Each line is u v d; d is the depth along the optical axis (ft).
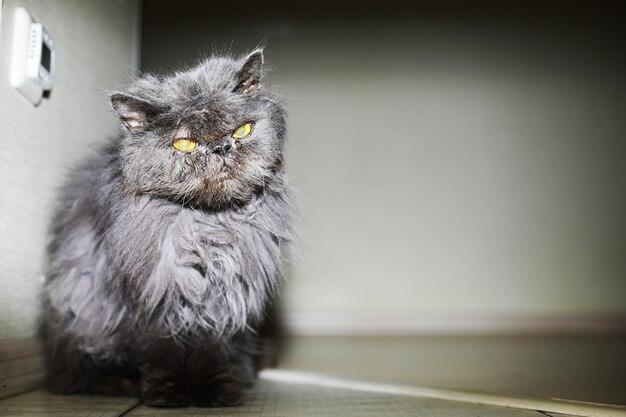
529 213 4.63
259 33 4.61
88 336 1.71
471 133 4.66
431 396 1.74
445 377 2.17
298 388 1.94
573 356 2.93
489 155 4.65
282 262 1.83
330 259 4.57
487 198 4.63
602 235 4.63
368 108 4.65
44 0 1.87
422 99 4.66
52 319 1.81
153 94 1.62
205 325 1.59
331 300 4.54
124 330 1.64
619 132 4.66
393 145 4.65
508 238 4.62
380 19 4.68
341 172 4.62
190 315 1.58
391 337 4.17
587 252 4.62
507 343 3.65
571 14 4.69
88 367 1.78
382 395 1.78
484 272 4.59
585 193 4.64
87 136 2.33
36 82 1.76
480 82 4.67
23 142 1.78
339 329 4.47
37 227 1.92
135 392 1.73
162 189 1.58
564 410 1.53
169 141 1.54
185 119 1.54
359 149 4.63
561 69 4.69
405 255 4.59
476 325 4.51
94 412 1.51
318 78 4.65
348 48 4.66
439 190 4.64
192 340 1.61
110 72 2.61
